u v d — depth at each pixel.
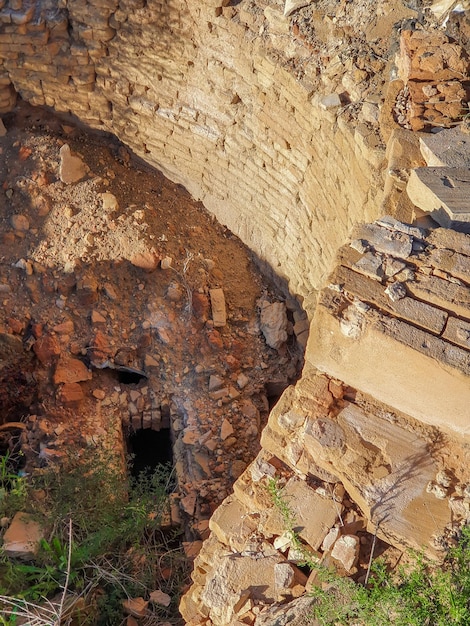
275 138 3.73
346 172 3.33
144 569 3.18
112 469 3.38
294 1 3.59
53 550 3.02
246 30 3.69
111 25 4.02
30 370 3.78
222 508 2.48
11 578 2.90
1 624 2.75
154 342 3.88
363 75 3.36
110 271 3.96
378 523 2.23
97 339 3.81
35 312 3.88
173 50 3.96
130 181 4.33
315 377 2.45
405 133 2.94
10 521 3.12
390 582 2.17
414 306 2.25
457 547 2.17
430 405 2.28
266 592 2.29
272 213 3.98
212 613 2.32
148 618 3.02
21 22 4.04
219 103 3.93
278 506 2.32
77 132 4.40
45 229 4.05
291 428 2.42
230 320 4.00
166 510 3.49
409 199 2.71
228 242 4.26
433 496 2.26
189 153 4.19
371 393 2.38
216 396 3.78
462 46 3.20
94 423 3.70
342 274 2.32
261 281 4.18
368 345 2.25
